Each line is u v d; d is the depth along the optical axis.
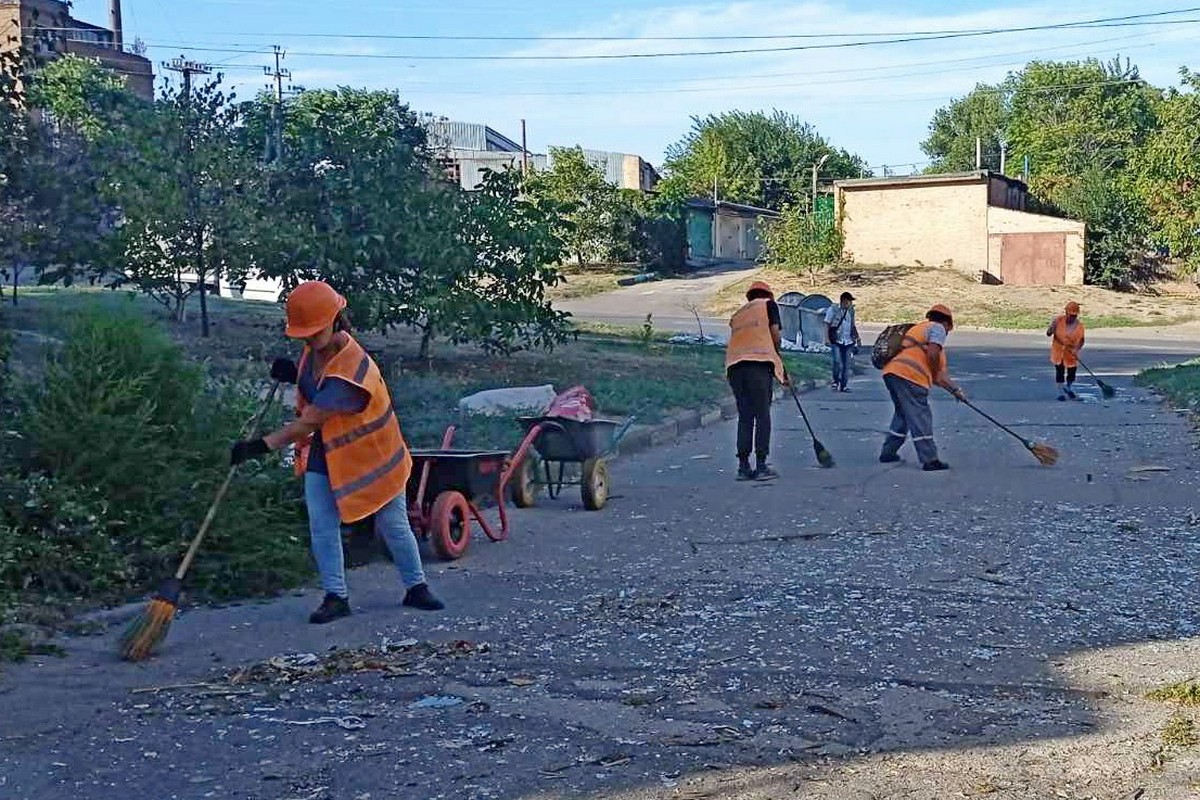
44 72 20.47
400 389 15.90
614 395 17.30
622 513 10.31
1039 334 39.03
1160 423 16.36
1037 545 8.77
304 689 5.65
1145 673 5.83
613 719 5.22
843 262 52.25
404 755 4.84
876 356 12.77
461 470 8.59
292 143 18.17
